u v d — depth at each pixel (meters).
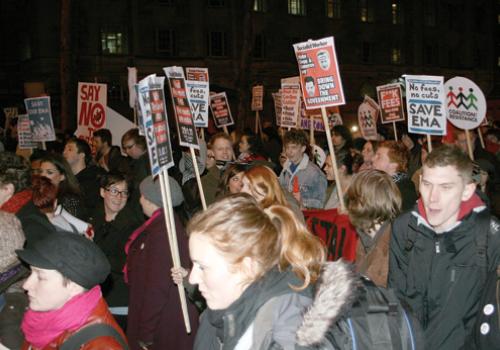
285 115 11.14
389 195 3.97
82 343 2.60
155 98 4.53
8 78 39.09
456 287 3.31
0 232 3.39
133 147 8.16
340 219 4.90
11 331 3.37
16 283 3.45
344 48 44.59
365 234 4.13
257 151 9.47
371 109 12.82
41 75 36.31
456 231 3.32
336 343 2.21
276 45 41.88
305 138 7.45
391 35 46.81
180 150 8.20
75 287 2.70
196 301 4.37
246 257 2.21
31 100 9.52
